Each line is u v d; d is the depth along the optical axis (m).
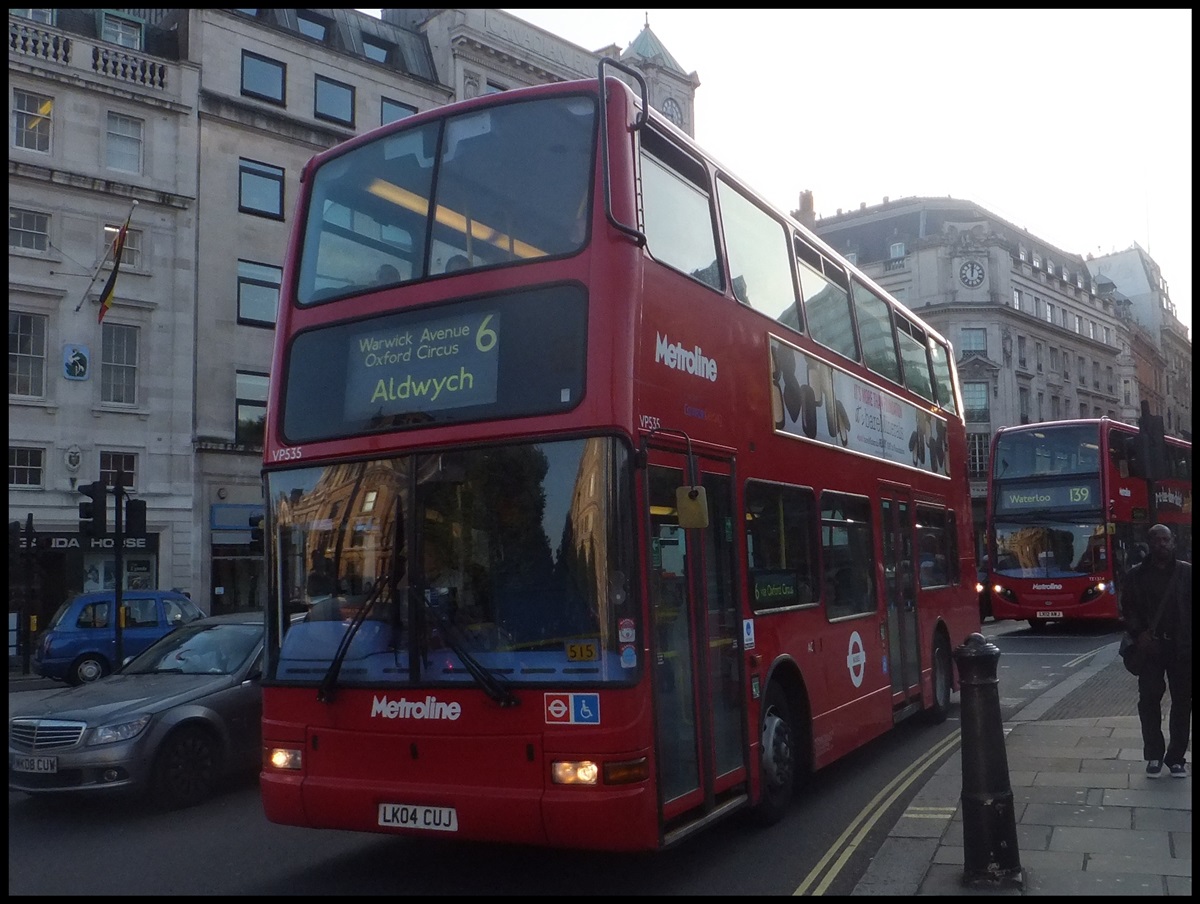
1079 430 25.00
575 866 7.10
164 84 31.67
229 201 32.81
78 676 20.89
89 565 29.28
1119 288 96.62
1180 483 29.75
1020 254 70.12
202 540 31.41
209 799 9.66
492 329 6.41
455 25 38.69
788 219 9.52
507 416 6.24
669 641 6.39
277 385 7.08
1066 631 26.30
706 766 6.66
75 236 29.61
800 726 8.52
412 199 6.97
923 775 9.80
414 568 6.30
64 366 29.14
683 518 6.17
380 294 6.84
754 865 7.00
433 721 6.12
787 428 8.70
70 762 8.91
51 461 28.89
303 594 6.65
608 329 6.18
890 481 11.46
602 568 5.93
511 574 6.09
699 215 7.66
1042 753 10.00
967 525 14.88
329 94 35.50
